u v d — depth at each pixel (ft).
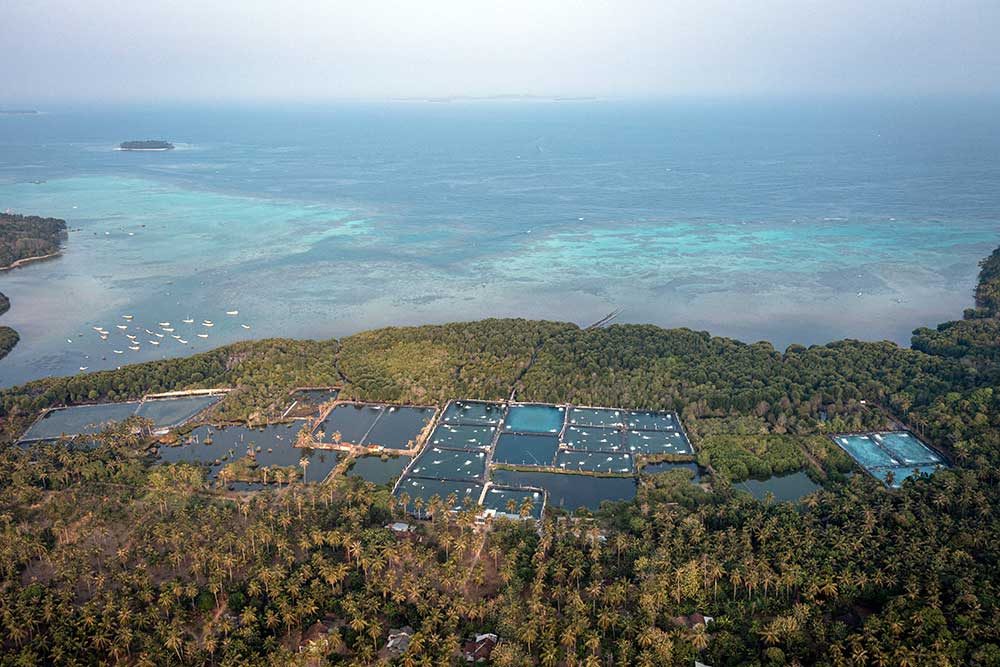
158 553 589.73
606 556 577.43
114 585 556.51
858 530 590.55
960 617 481.87
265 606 533.14
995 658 448.65
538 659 488.02
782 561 546.67
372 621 504.02
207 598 539.70
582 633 494.59
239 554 585.22
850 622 516.32
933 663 447.42
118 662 483.10
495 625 516.32
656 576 538.06
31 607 513.86
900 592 524.52
